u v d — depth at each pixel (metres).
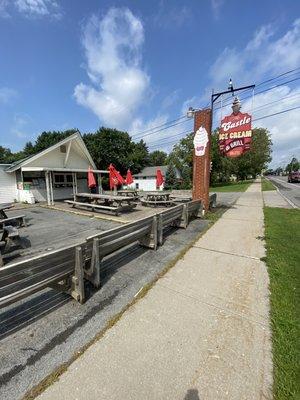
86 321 2.73
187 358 2.16
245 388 1.86
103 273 3.96
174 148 39.25
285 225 7.30
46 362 2.15
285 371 2.00
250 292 3.31
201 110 8.80
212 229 6.79
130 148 44.97
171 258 4.60
